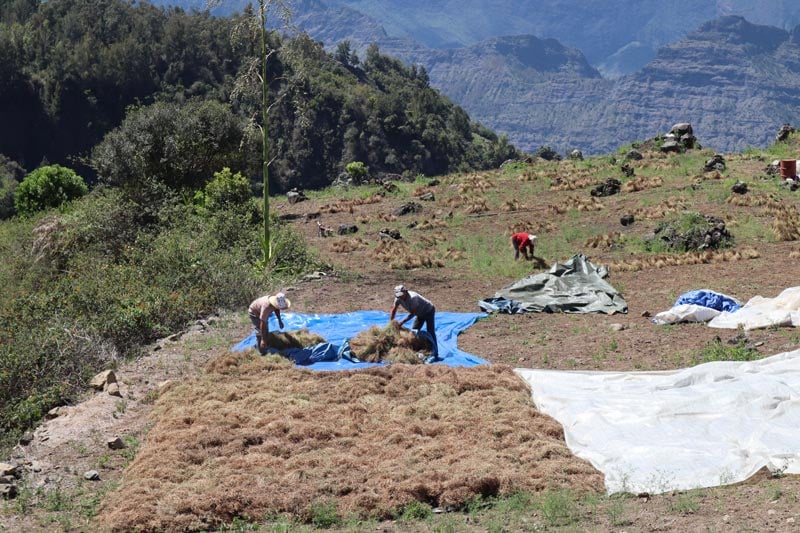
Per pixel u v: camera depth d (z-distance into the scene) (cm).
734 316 1571
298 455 1006
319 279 2194
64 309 1789
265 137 2248
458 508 890
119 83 15062
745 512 768
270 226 2611
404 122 17062
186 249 2109
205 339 1605
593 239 2520
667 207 2839
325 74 17162
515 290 1922
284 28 2277
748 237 2417
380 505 883
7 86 14212
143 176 3050
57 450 1090
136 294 1822
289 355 1423
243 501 892
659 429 1034
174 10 17562
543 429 1066
